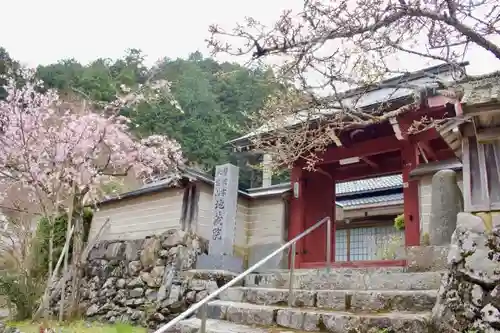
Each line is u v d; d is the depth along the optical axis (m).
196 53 29.95
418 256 5.41
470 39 3.62
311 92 4.27
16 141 9.23
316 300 4.51
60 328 6.88
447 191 6.14
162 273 8.32
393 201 13.80
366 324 3.59
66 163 8.82
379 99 7.18
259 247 9.73
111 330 3.78
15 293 8.53
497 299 3.31
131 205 10.70
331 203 9.74
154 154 10.66
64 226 10.07
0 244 10.53
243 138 8.84
